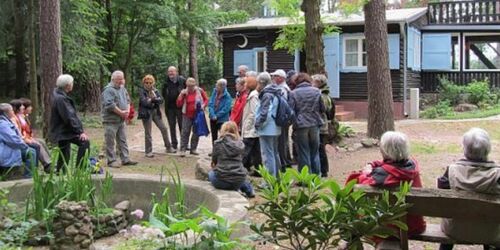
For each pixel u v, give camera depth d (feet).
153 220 11.52
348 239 11.03
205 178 24.97
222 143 21.08
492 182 12.68
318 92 25.26
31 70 49.57
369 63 39.29
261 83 25.45
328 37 65.31
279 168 25.16
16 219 17.57
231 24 77.51
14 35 56.08
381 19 39.01
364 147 37.70
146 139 35.12
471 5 70.33
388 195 11.76
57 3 35.04
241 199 18.28
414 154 36.11
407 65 64.34
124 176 21.97
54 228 15.46
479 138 13.15
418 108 62.54
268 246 15.93
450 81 71.41
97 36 65.87
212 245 10.91
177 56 91.04
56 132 25.63
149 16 70.03
